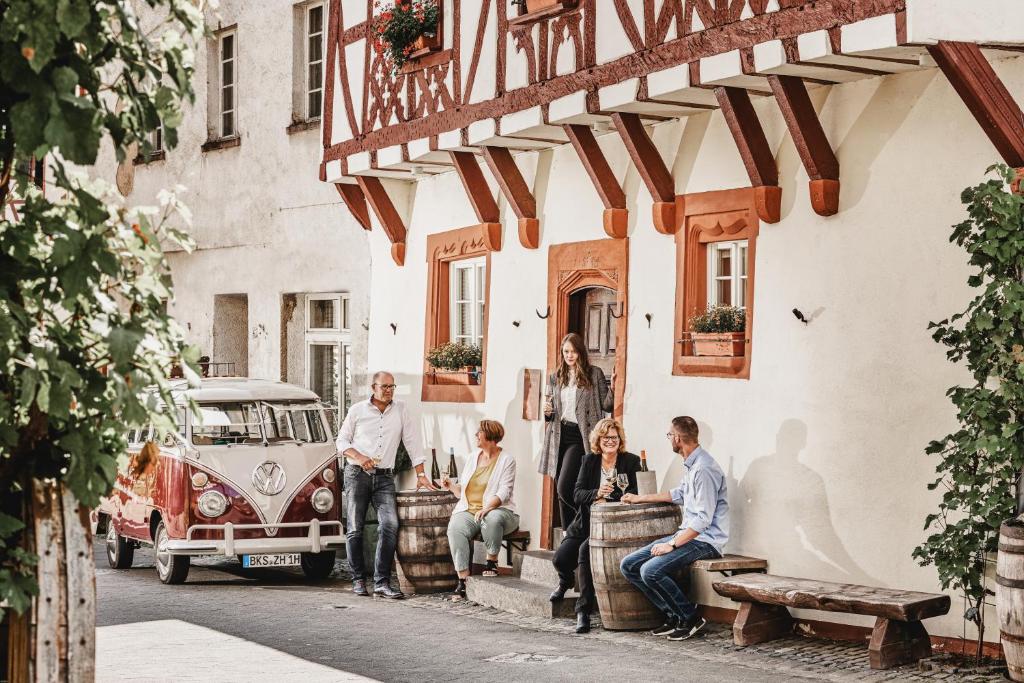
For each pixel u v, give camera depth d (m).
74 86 4.71
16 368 5.23
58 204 5.32
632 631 10.75
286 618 11.71
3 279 5.14
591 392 12.14
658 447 11.92
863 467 9.95
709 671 9.07
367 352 18.03
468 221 15.02
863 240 9.97
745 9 9.77
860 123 9.97
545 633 10.80
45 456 5.40
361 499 13.29
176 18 5.23
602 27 11.41
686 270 11.68
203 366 16.28
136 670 9.37
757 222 10.85
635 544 10.63
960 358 8.92
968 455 8.76
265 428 14.30
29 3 4.62
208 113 21.47
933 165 9.48
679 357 11.71
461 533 12.67
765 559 10.65
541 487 13.45
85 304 5.20
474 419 14.69
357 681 8.95
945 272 9.41
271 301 20.12
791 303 10.52
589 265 12.86
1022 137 8.66
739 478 10.97
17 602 5.04
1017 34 8.58
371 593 13.29
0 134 5.29
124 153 5.11
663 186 11.76
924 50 8.84
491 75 13.02
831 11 8.98
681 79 10.46
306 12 19.45
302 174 19.33
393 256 16.34
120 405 4.94
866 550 9.90
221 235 21.25
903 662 9.04
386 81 15.07
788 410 10.53
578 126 12.26
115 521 15.44
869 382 9.92
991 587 8.93
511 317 14.08
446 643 10.37
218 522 13.80
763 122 10.79
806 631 10.28
